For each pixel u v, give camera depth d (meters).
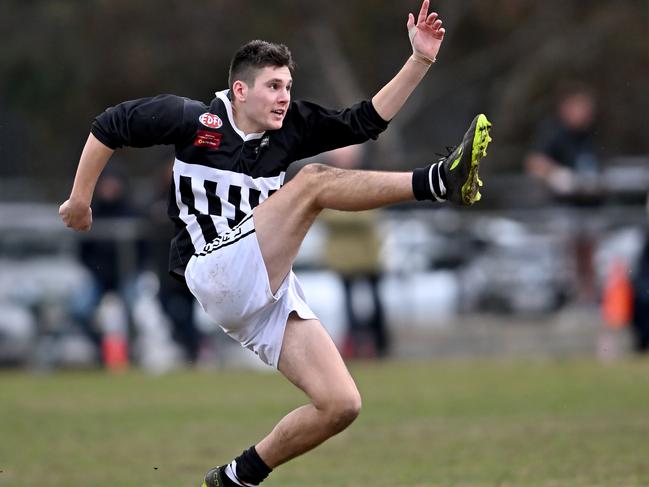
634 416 31.34
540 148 50.44
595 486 22.61
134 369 46.12
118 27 89.06
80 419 33.03
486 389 37.25
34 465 26.23
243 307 19.05
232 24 89.31
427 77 96.19
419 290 49.12
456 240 50.84
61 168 92.06
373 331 45.66
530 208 55.12
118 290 46.53
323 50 90.81
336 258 44.88
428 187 18.22
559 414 32.06
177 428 31.33
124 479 24.48
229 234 19.11
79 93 89.88
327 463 26.17
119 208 47.38
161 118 19.47
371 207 18.59
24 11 90.31
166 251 46.00
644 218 49.03
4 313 47.12
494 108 97.81
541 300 49.09
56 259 48.44
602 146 91.19
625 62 93.19
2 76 89.44
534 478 23.58
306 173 18.86
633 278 47.47
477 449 27.30
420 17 19.95
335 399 18.69
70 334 46.78
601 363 43.44
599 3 94.94
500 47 96.50
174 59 89.25
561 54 93.44
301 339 19.12
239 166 19.69
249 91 19.48
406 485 23.34
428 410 33.50
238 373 43.72
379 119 20.08
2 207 77.62
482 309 49.34
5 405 35.84
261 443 19.44
